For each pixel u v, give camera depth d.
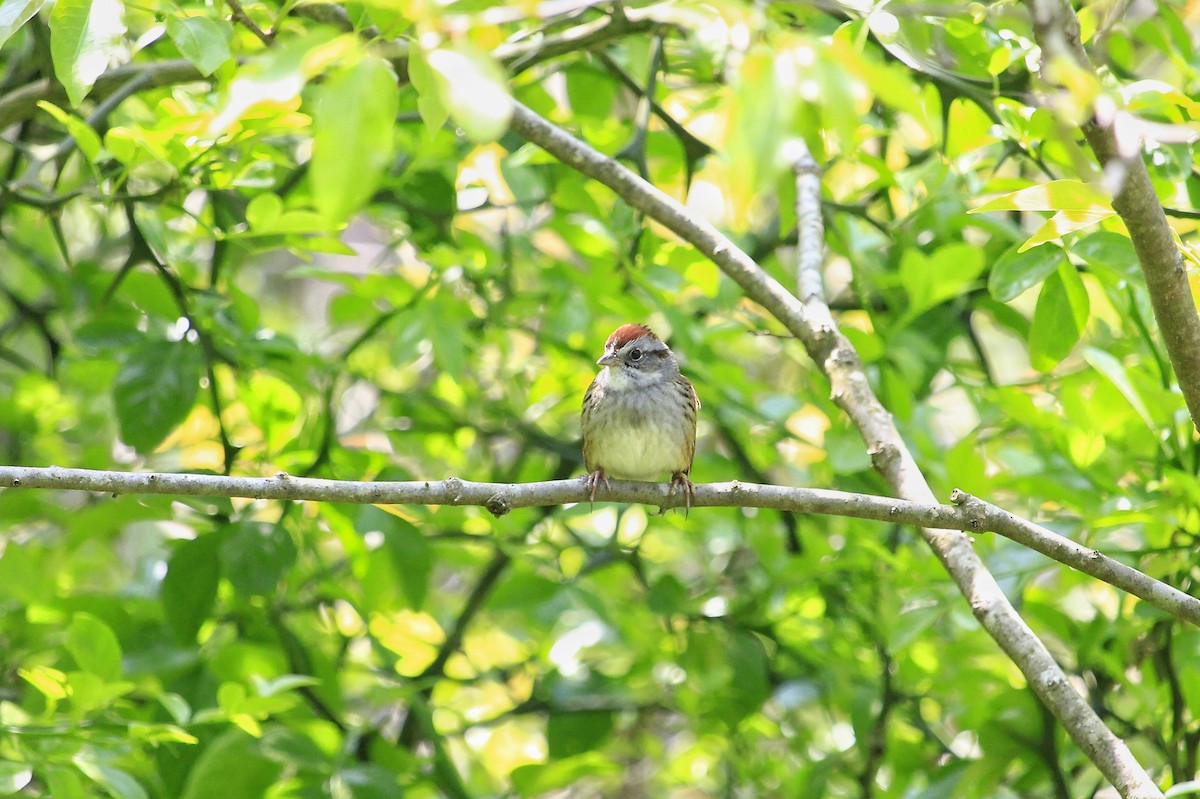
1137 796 6.45
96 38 6.48
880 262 12.73
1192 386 6.68
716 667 12.27
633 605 13.61
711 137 12.04
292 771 10.46
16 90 11.04
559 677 12.91
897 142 13.09
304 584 12.71
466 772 14.76
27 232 14.73
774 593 12.24
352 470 10.80
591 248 12.25
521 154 10.78
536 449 13.55
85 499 13.20
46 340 12.93
